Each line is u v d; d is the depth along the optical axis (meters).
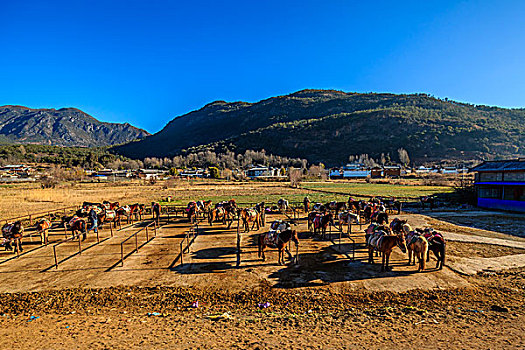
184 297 10.39
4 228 15.89
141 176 116.94
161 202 39.44
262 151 197.12
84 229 17.23
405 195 44.88
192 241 17.64
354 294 10.46
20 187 66.06
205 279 11.92
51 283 11.66
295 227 21.84
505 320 8.41
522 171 28.12
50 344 7.32
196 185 76.50
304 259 14.23
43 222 17.50
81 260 14.42
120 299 10.27
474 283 11.32
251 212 20.55
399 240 13.04
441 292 10.57
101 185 75.31
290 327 8.15
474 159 149.62
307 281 11.62
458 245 16.45
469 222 23.28
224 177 110.81
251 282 11.58
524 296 10.18
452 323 8.28
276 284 11.38
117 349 7.03
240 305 9.81
